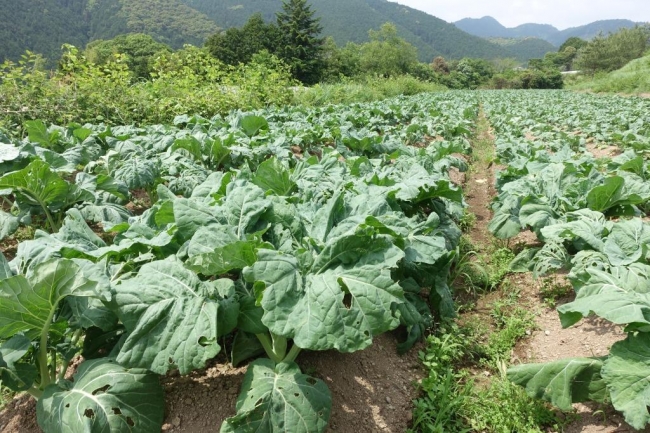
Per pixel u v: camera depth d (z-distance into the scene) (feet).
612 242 11.99
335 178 15.47
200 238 9.18
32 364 7.84
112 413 7.32
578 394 8.77
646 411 7.23
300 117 38.32
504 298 14.82
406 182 14.76
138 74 136.87
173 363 7.21
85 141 21.68
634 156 21.25
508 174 19.99
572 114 59.98
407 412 9.82
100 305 8.14
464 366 11.71
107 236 17.30
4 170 16.28
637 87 122.72
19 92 30.19
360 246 8.62
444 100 88.99
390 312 7.79
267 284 7.89
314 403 7.86
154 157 20.68
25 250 9.11
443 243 11.03
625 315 7.95
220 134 24.90
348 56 195.00
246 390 8.05
